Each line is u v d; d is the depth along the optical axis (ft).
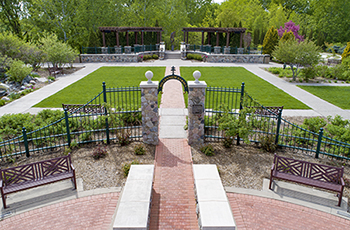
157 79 68.74
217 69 84.89
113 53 103.09
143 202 18.54
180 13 156.87
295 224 19.27
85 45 114.11
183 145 31.24
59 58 75.15
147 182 20.85
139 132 33.50
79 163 27.09
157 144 31.30
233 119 30.04
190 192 22.66
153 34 118.73
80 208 20.72
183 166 26.66
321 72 75.31
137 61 98.99
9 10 113.60
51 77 66.95
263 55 100.17
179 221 19.44
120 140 30.96
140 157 28.43
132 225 16.53
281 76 74.54
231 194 22.56
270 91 58.65
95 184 23.72
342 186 20.67
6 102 48.96
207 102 48.75
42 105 47.03
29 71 64.03
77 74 75.25
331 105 49.32
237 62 101.40
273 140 30.42
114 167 26.45
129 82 65.16
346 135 31.65
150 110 30.12
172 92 54.80
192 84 29.45
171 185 23.57
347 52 90.94
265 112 39.63
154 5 150.82
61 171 23.20
